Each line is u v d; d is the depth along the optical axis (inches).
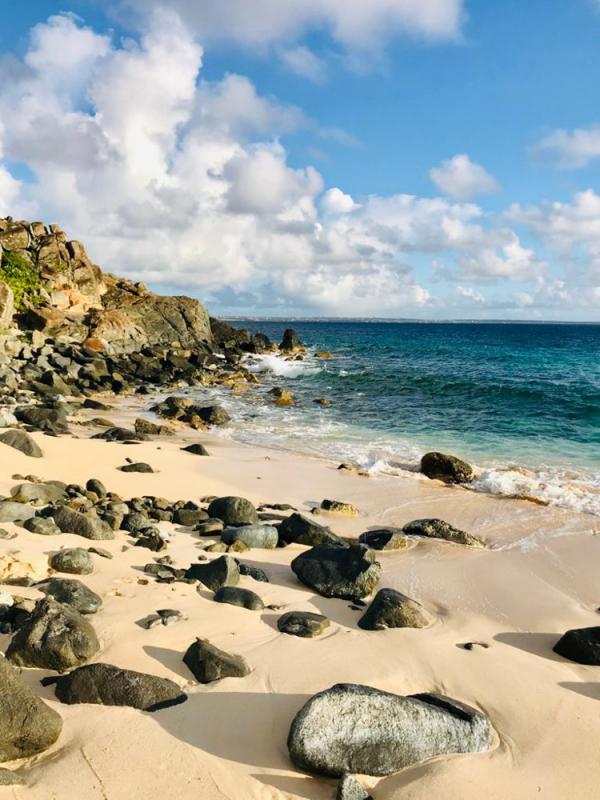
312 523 416.5
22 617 239.3
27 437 584.4
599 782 183.8
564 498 541.6
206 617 273.6
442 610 318.7
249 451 741.3
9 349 1365.7
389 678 235.3
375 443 795.4
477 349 2701.8
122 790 160.1
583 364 1914.4
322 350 2517.2
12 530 345.4
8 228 1866.4
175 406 1059.9
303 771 178.9
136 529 403.2
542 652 274.5
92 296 1935.3
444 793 175.0
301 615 280.2
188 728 189.3
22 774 162.9
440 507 519.8
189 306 2087.8
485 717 209.5
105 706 195.3
